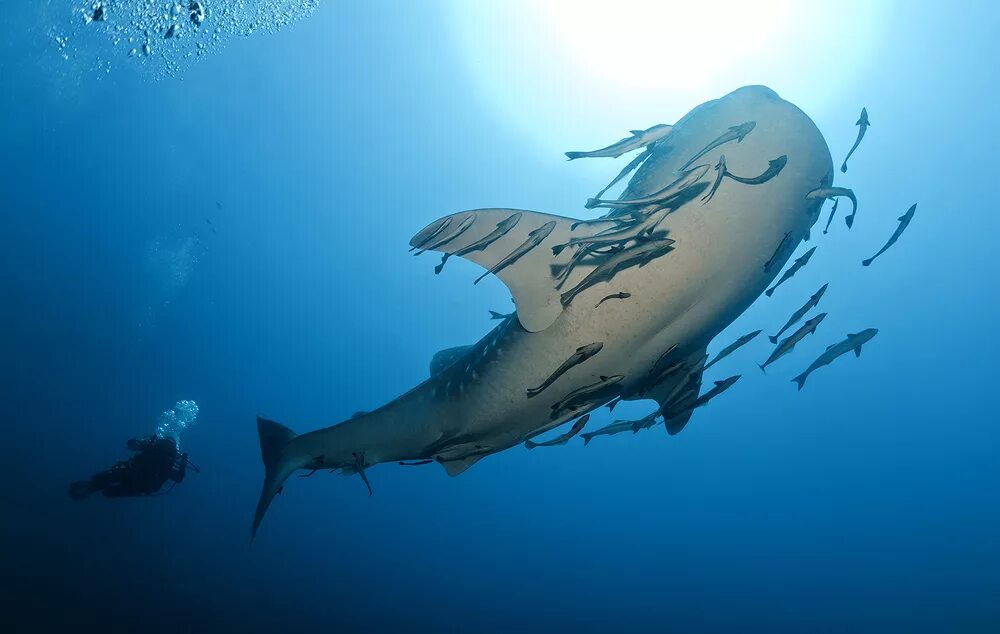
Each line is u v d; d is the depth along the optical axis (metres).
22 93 23.88
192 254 33.09
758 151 3.37
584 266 3.91
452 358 5.63
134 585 26.23
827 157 3.47
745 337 4.31
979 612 33.78
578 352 3.64
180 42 16.86
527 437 4.84
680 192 3.45
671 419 5.73
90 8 18.23
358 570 44.50
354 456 5.44
